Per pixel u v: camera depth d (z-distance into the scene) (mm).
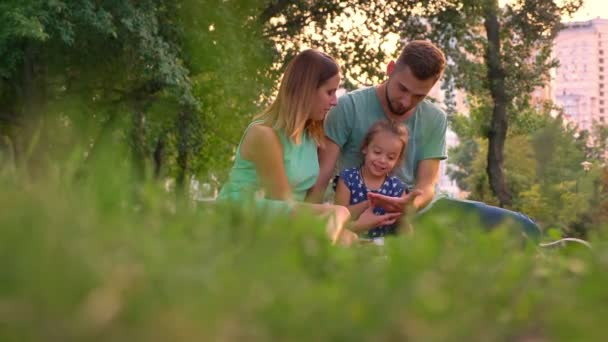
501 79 25094
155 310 783
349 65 22453
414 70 5348
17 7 15242
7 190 1316
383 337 884
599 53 76750
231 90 20203
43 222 1041
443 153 5762
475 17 23938
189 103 17688
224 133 24516
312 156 4961
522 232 1929
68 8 15953
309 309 897
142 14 16891
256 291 921
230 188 3758
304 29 22359
